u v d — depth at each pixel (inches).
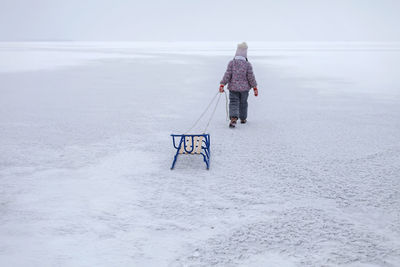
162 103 419.8
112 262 109.3
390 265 107.0
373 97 464.4
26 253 114.2
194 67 956.0
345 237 123.3
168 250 115.8
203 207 148.0
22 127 296.0
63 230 129.1
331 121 321.4
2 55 1549.0
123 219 137.6
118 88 555.5
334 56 1528.1
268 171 191.9
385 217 138.4
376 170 192.4
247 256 112.0
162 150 233.0
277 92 518.6
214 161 209.8
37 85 586.9
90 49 2393.0
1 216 139.9
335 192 163.0
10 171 192.1
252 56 1536.7
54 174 187.9
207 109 382.6
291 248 116.4
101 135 271.1
